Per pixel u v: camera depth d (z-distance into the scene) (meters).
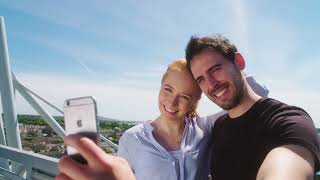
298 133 0.56
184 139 0.79
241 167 0.68
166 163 0.76
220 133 0.75
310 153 0.53
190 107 0.79
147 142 0.79
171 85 0.76
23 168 1.09
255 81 0.86
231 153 0.71
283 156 0.49
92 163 0.25
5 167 1.23
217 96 0.72
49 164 0.96
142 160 0.78
